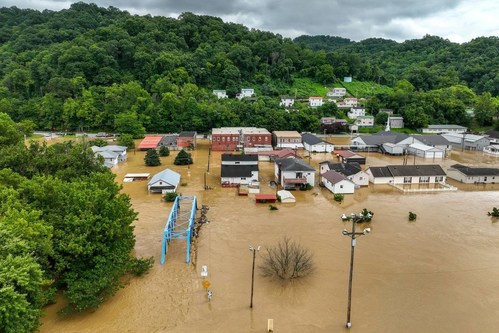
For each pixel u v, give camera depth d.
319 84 178.62
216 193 61.97
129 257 34.88
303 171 64.69
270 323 27.92
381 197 60.81
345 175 66.81
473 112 143.25
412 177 68.75
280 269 35.53
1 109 120.06
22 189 33.19
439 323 29.19
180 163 81.94
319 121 123.81
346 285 34.28
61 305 30.47
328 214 52.62
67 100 121.62
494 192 64.31
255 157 72.81
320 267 37.41
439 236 45.28
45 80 137.25
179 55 160.00
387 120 127.94
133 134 111.12
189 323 28.89
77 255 29.77
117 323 28.72
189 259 38.28
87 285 28.81
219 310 30.50
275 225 48.28
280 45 191.75
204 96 136.50
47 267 29.20
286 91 163.38
